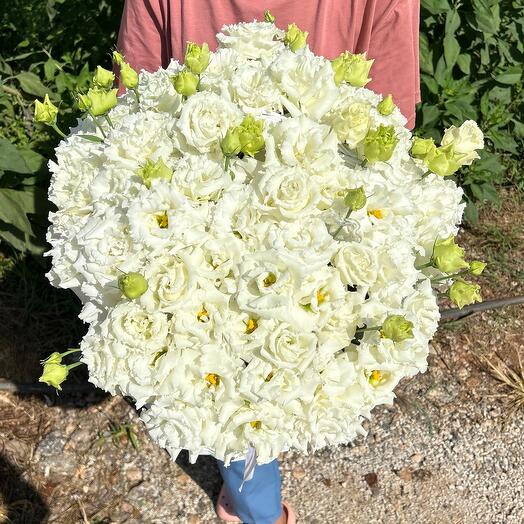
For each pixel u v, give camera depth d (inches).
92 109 57.9
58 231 58.7
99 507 101.9
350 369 51.3
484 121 135.7
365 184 51.6
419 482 108.1
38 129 118.2
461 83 128.5
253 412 51.8
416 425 113.7
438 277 59.6
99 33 131.1
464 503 107.0
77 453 106.1
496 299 129.0
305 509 104.5
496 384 119.3
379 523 104.2
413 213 54.9
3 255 122.8
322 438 57.4
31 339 115.5
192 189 49.1
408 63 84.2
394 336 47.7
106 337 50.6
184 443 53.9
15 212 108.0
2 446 105.2
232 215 49.3
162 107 58.1
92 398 111.3
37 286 120.1
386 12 78.7
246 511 93.7
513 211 143.7
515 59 136.9
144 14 81.0
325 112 55.8
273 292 46.6
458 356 122.2
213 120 51.5
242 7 74.8
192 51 55.8
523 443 113.3
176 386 49.6
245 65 56.9
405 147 60.8
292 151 49.8
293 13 76.0
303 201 48.2
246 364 52.2
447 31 123.7
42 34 132.6
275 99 54.1
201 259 48.3
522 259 136.2
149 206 48.2
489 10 122.4
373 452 110.3
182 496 104.0
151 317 48.1
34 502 101.3
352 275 48.8
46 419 109.0
